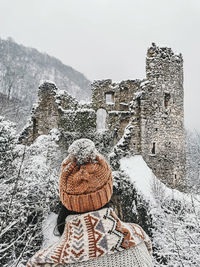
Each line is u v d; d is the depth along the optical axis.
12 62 95.06
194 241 7.81
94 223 1.29
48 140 17.20
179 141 16.84
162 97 16.45
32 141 20.67
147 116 16.08
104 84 23.73
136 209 12.26
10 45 115.12
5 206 7.41
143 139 15.81
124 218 13.42
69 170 1.44
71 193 1.35
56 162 14.91
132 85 23.19
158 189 11.60
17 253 7.16
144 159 15.67
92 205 1.34
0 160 9.27
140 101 16.23
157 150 15.97
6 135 10.24
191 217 8.64
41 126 20.42
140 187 12.63
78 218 1.34
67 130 20.02
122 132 21.73
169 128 16.47
